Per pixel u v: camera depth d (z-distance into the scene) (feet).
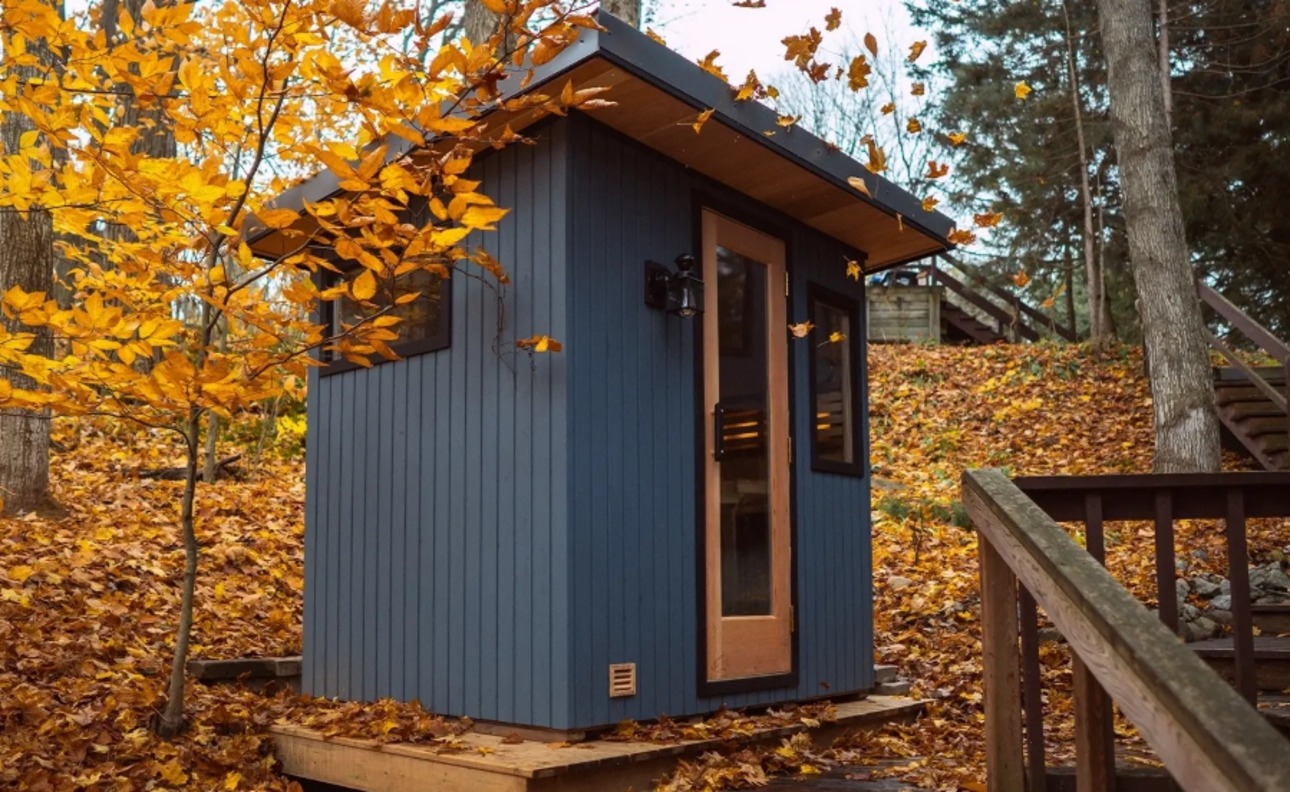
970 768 14.58
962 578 27.32
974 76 66.95
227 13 14.90
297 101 17.81
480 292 16.35
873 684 20.97
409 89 12.30
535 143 14.38
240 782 14.66
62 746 14.53
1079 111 58.59
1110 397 45.70
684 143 16.58
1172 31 57.93
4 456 24.32
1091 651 8.03
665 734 15.06
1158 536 11.23
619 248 16.07
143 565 21.68
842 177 18.13
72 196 13.89
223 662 18.08
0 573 19.34
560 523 14.84
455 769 13.34
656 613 16.03
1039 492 11.58
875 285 59.88
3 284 24.77
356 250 13.03
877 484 36.88
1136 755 14.30
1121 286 63.67
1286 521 29.71
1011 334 61.98
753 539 18.10
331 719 15.81
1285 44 55.42
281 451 35.14
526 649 15.08
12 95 13.70
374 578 17.58
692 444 17.06
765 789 13.70
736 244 18.39
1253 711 6.16
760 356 18.74
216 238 15.26
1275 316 60.29
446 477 16.58
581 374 15.23
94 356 14.80
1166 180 35.14
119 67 13.60
